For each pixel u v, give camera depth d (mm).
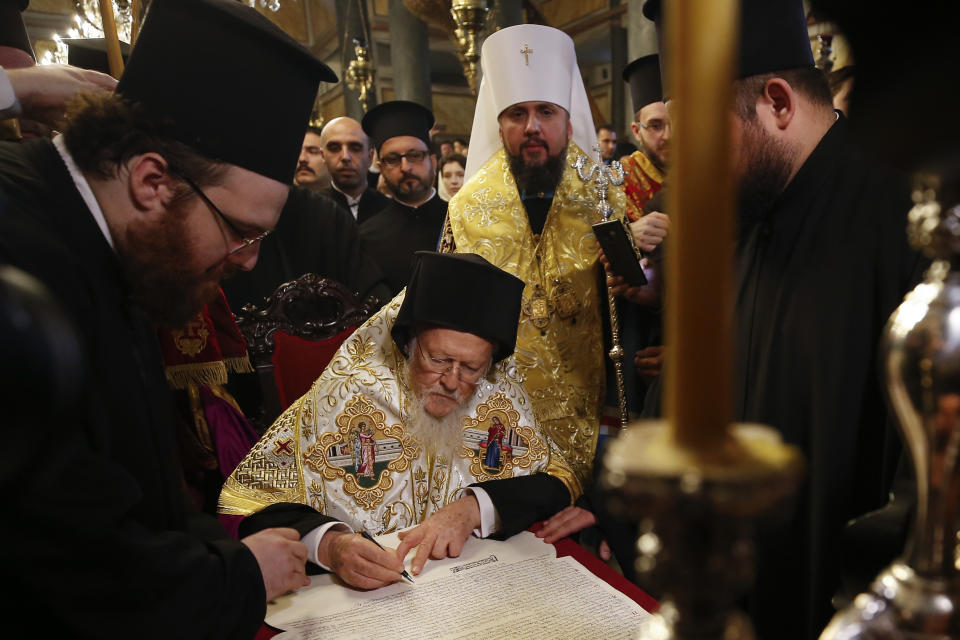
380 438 1836
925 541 378
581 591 1383
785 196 1355
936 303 359
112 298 1107
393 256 4266
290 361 2389
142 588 923
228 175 1141
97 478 884
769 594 1351
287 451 1812
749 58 1267
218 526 1302
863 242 1234
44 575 844
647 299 2432
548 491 1792
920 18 261
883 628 370
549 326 2527
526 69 2553
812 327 1266
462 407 1928
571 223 2594
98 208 1101
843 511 1220
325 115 13008
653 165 3396
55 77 1432
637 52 6410
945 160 293
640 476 238
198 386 2119
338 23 11227
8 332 242
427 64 10391
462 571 1489
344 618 1310
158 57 1093
